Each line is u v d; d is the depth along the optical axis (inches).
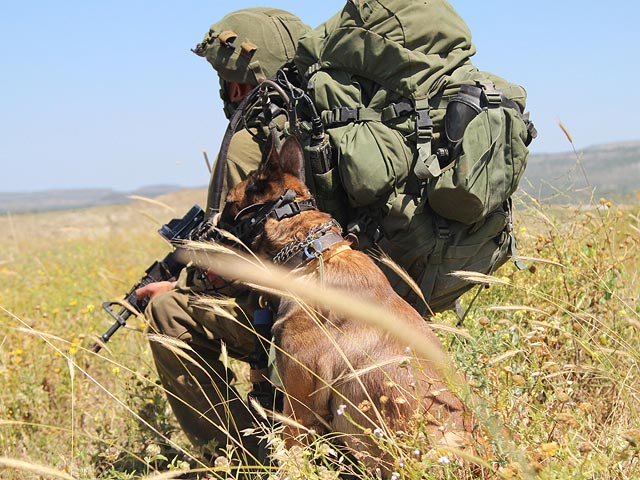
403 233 139.7
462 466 106.7
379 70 137.9
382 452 120.9
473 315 170.4
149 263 422.9
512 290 185.2
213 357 159.3
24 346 219.3
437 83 138.3
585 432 124.2
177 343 132.1
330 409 129.9
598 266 176.4
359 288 130.0
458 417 118.6
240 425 155.2
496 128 132.3
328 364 127.3
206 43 162.6
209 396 155.7
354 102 139.0
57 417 189.6
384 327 105.7
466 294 189.3
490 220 141.3
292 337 131.0
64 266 421.4
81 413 188.7
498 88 144.5
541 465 98.6
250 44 157.5
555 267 179.3
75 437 177.0
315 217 138.3
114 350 219.5
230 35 158.6
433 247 139.8
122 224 863.7
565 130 173.9
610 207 200.1
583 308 169.5
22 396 187.3
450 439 110.6
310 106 140.0
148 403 167.0
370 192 134.3
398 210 136.3
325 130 140.3
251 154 150.5
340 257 134.0
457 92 138.6
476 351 122.7
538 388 130.0
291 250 137.0
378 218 140.9
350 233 140.1
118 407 187.3
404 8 139.2
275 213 140.0
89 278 346.9
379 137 135.3
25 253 565.0
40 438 178.5
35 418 187.2
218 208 147.1
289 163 141.0
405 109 136.2
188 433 159.8
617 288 178.2
